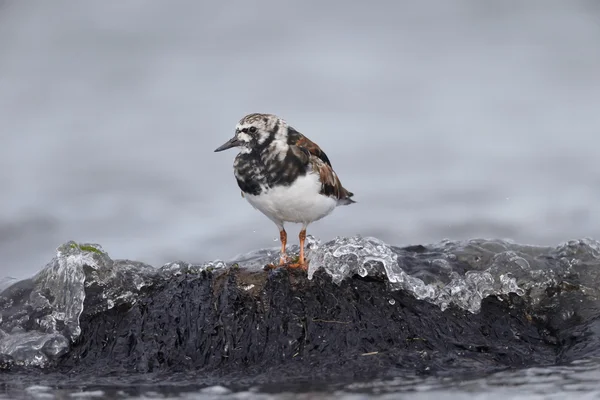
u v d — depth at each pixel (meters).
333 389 10.20
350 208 23.14
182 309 11.66
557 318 12.06
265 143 12.32
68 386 10.55
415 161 27.81
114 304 11.91
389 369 10.81
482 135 31.06
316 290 11.84
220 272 12.41
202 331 11.35
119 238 20.61
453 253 13.31
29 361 11.23
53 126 32.34
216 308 11.61
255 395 10.05
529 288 12.43
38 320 11.72
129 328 11.53
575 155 28.16
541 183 24.94
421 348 11.24
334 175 13.15
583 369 10.77
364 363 10.91
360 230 21.22
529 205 22.83
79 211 22.61
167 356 11.16
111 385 10.55
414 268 12.78
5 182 25.39
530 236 20.48
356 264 12.12
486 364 11.04
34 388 10.47
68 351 11.39
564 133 31.19
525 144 29.58
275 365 10.95
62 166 27.16
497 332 11.69
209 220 22.12
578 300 12.30
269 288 11.88
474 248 13.50
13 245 20.06
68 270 11.91
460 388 10.20
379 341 11.28
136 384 10.57
